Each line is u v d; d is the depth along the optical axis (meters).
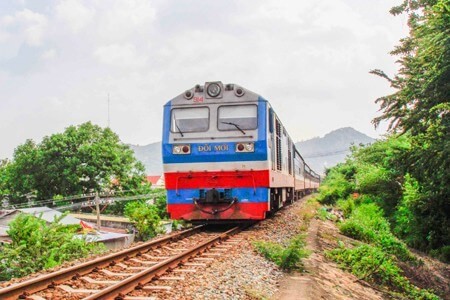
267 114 14.40
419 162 13.55
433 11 11.95
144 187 53.41
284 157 19.47
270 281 8.60
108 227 40.91
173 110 14.79
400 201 23.28
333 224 21.98
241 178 14.12
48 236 15.97
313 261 11.00
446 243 19.70
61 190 48.31
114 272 8.75
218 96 14.56
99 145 50.00
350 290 9.86
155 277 7.97
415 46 14.98
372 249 12.87
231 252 10.73
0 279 13.95
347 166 40.97
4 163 60.81
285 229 15.70
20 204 45.88
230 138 14.22
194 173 14.35
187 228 15.82
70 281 7.72
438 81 12.32
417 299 12.00
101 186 49.75
